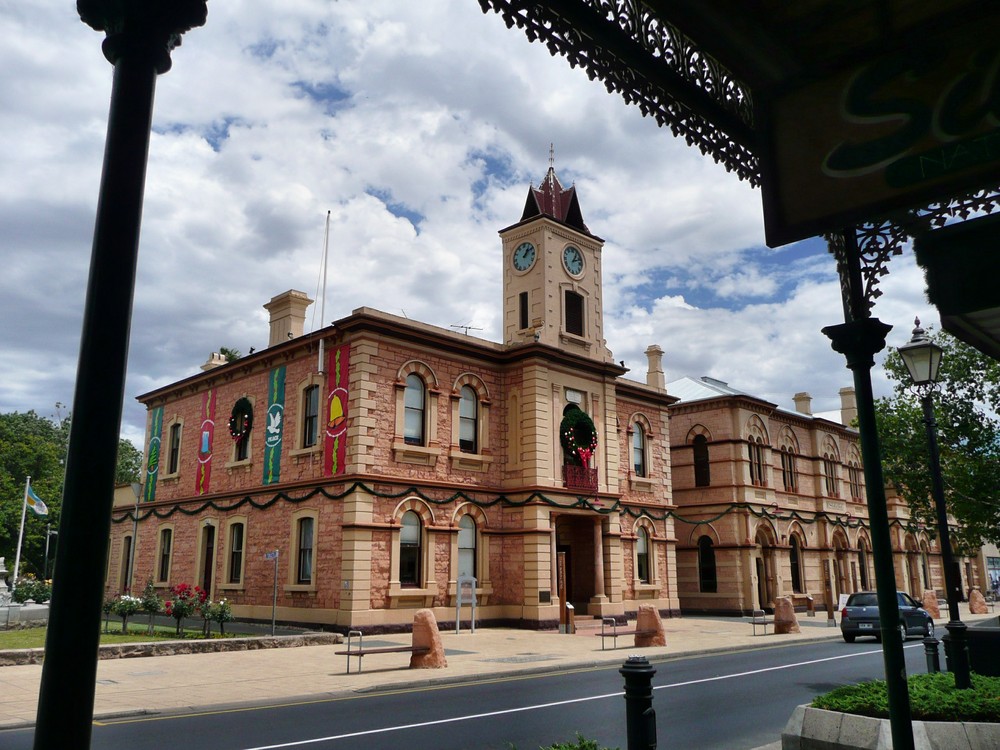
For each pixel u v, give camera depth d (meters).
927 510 20.25
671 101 6.37
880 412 20.52
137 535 36.91
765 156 6.49
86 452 2.94
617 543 32.44
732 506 39.88
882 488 6.62
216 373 33.53
